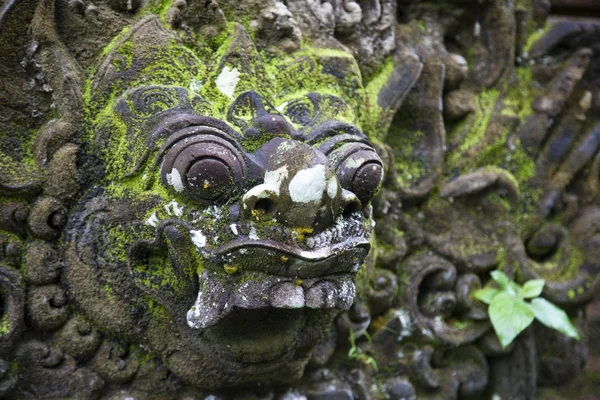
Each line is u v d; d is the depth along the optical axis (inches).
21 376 44.2
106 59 43.9
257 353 44.8
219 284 42.2
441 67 53.2
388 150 51.3
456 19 54.9
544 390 61.3
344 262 42.4
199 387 47.0
